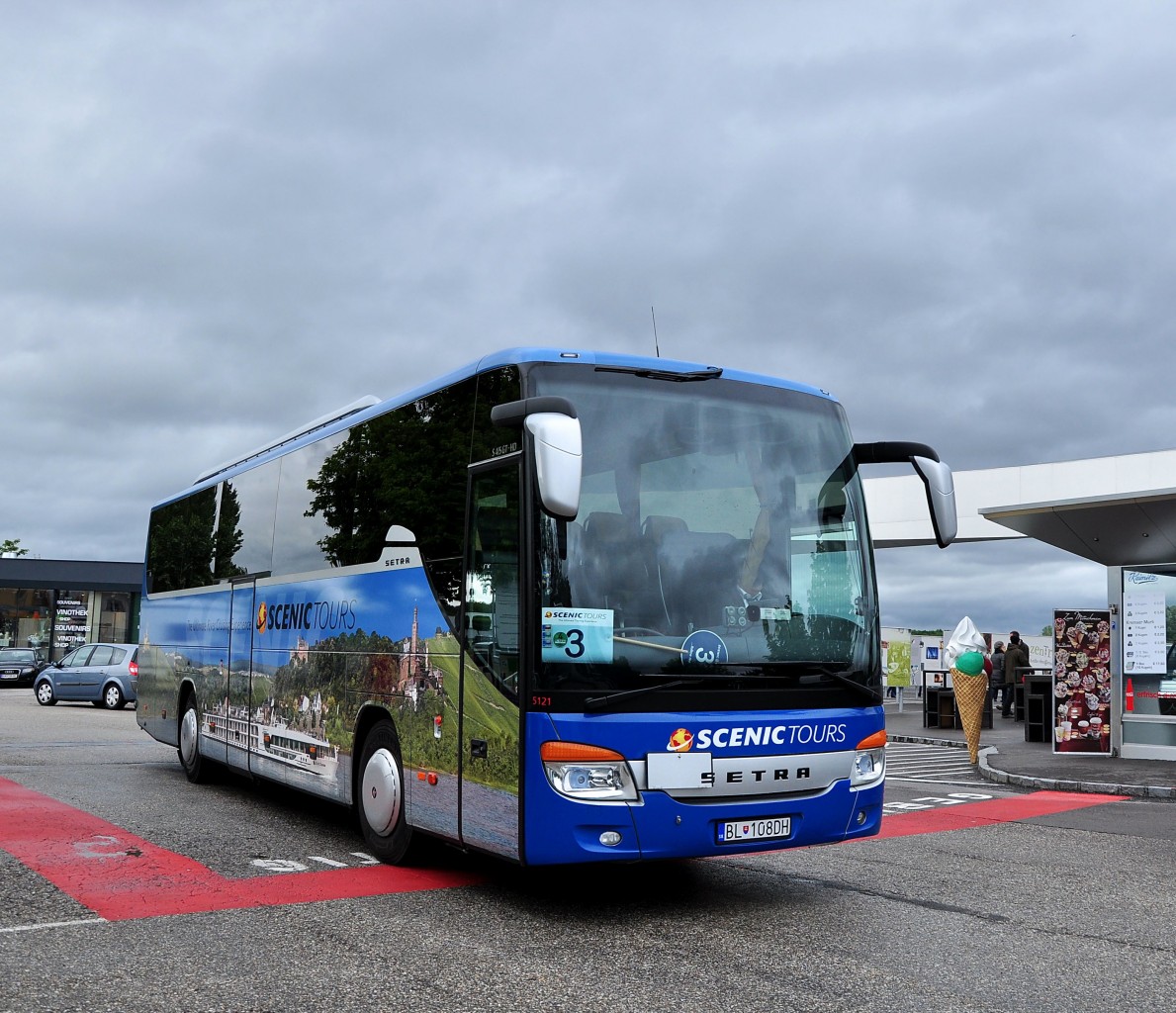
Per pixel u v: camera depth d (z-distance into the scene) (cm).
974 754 1766
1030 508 1744
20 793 1129
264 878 753
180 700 1325
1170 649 1694
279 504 1070
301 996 500
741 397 727
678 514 678
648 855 627
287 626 1020
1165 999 519
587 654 632
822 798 682
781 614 690
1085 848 942
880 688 730
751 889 752
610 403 682
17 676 3800
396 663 801
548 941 604
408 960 562
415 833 785
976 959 582
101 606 4250
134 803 1092
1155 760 1675
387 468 852
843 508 743
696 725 643
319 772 927
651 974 543
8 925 616
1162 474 3131
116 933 603
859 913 684
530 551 636
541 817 618
